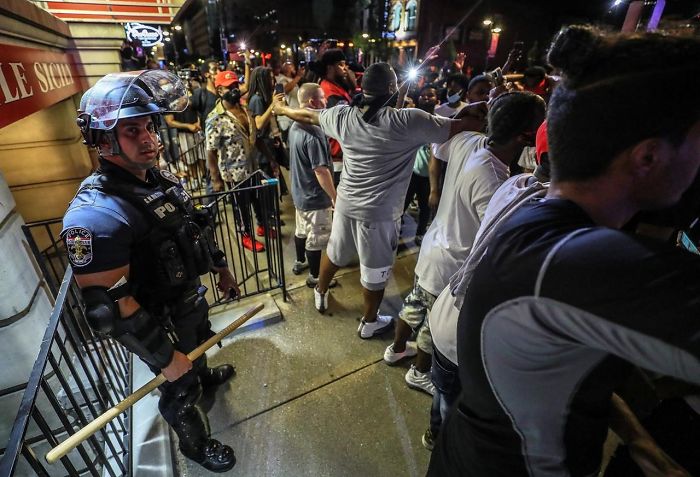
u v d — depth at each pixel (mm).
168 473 1898
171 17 5297
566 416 691
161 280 1480
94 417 1660
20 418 1065
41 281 2029
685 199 992
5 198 1851
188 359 1501
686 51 503
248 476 1919
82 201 1287
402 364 2564
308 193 3000
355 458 2000
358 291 3297
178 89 1672
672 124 518
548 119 661
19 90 2281
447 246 1776
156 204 1427
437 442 1044
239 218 3676
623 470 1018
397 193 2254
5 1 2252
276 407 2266
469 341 722
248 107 4363
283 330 2854
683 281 467
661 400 956
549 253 565
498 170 1539
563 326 556
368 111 2039
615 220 643
